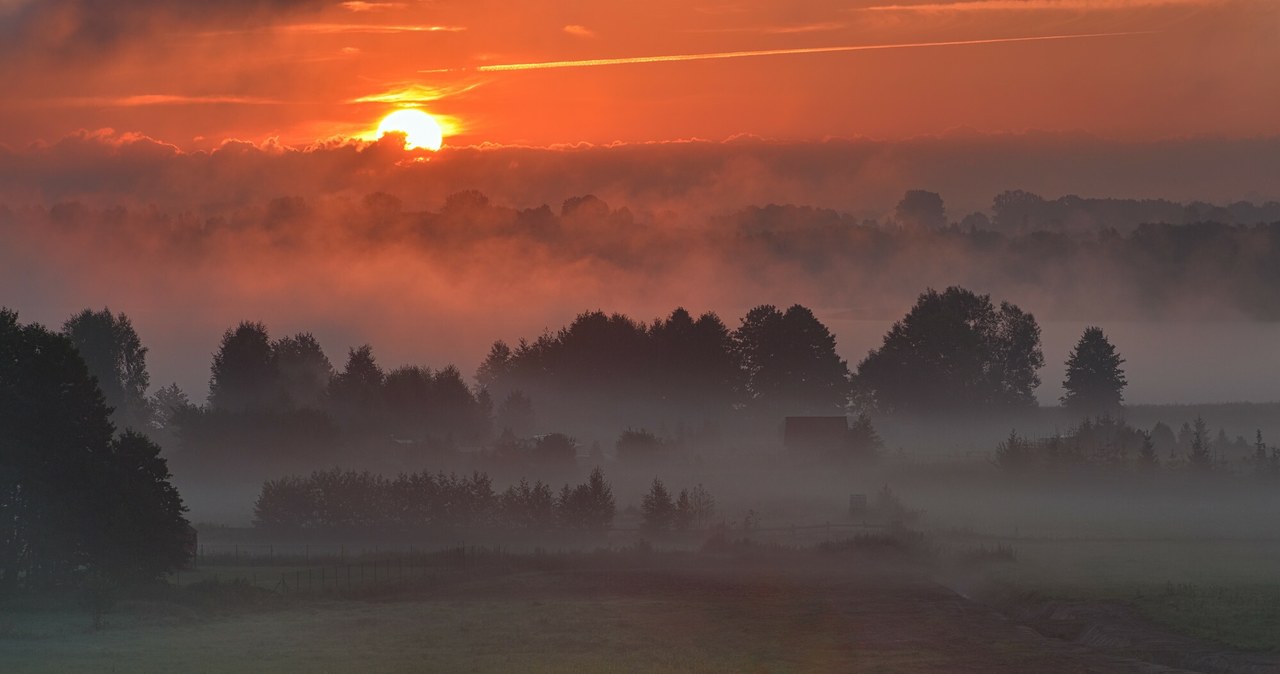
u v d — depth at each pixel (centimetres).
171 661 18288
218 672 17512
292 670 17788
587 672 17938
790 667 18612
